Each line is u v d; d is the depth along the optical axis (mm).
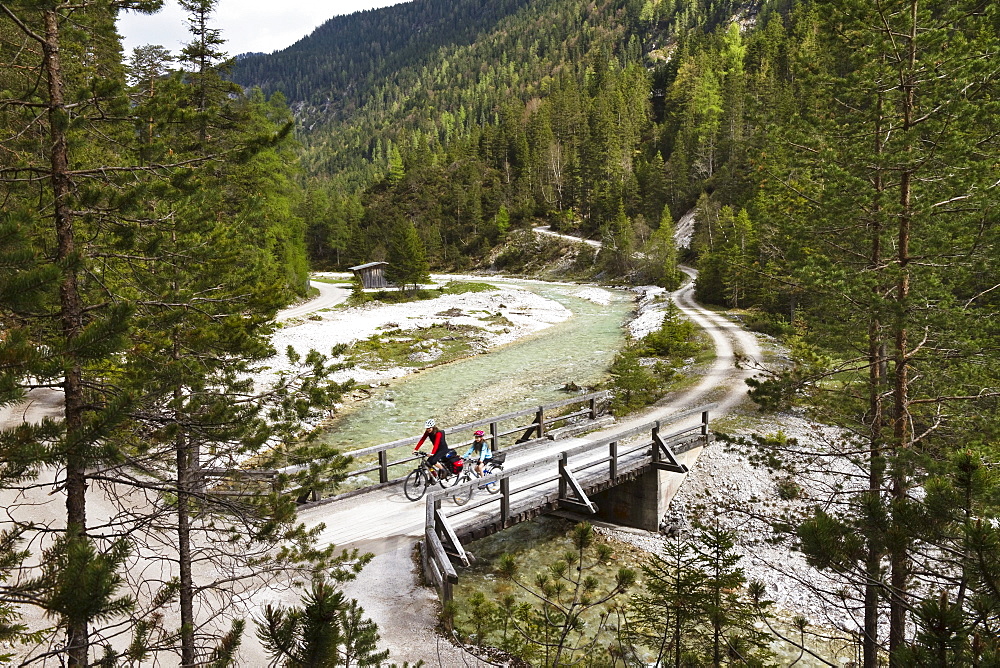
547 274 107750
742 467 20516
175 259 7656
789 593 14633
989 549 4078
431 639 9750
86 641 5453
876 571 5242
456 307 60875
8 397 3928
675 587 8602
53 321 6246
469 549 16109
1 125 6242
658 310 59656
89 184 6477
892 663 4117
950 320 10508
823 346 14180
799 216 14188
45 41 5969
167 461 8055
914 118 12062
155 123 6762
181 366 7449
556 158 135000
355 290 66125
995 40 11273
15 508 12555
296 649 4332
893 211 11531
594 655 10531
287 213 48250
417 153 169500
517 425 27172
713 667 8383
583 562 15391
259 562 8727
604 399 30500
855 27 12305
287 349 9445
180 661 8547
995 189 10977
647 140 140250
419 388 34594
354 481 19953
